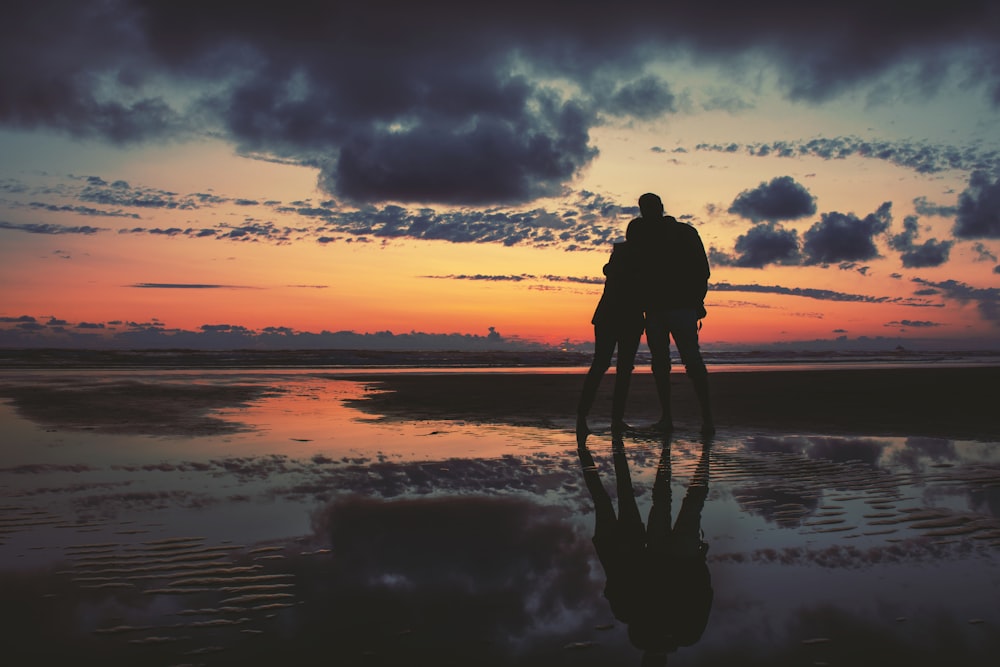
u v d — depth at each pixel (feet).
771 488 11.16
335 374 44.47
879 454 14.15
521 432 17.69
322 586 6.79
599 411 22.50
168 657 5.28
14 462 13.21
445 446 15.44
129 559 7.57
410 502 10.28
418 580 6.97
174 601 6.39
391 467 12.96
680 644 5.53
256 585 6.81
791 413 21.07
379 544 8.17
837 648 5.44
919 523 9.03
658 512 9.70
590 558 7.70
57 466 12.85
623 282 18.26
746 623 5.93
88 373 43.98
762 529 8.83
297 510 9.74
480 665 5.18
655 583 6.89
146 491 10.87
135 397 26.30
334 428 18.30
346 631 5.77
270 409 22.77
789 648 5.45
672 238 17.97
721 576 7.09
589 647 5.48
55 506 9.87
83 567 7.31
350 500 10.39
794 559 7.63
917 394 26.86
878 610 6.18
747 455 14.14
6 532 8.55
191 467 12.84
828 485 11.33
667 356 18.17
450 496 10.67
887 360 76.84
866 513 9.53
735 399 25.40
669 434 17.19
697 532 8.71
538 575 7.14
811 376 38.06
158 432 17.25
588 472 12.51
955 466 12.86
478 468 12.88
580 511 9.79
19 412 21.15
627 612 6.18
